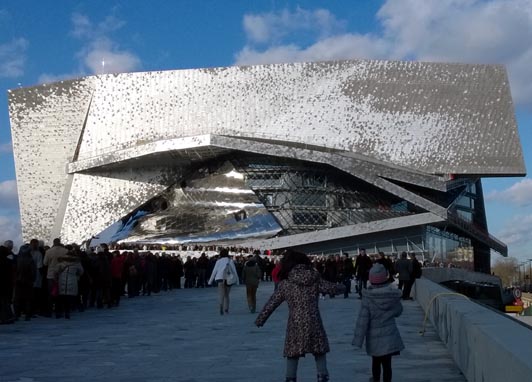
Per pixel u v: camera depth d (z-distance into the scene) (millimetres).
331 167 61719
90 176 63594
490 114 63844
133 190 63625
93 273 20297
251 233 59188
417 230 57938
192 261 35750
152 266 27906
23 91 65500
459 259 64375
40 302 17859
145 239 59781
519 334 6305
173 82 65312
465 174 63625
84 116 65000
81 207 63125
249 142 58469
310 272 7668
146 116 64875
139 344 12500
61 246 17078
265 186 62594
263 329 15297
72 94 65375
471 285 45688
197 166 64688
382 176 58531
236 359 10680
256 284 19859
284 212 61969
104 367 9789
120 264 21953
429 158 63094
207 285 36250
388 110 63906
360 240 58344
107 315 18750
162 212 64000
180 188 65000
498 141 63344
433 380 8609
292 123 63938
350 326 15961
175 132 64438
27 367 9750
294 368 7559
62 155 64812
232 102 64625
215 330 15047
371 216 61406
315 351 7426
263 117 64188
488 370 6383
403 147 63281
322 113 64000
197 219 62000
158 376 9023
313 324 7488
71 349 11750
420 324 16031
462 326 8633
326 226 61750
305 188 62531
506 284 146625
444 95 64250
